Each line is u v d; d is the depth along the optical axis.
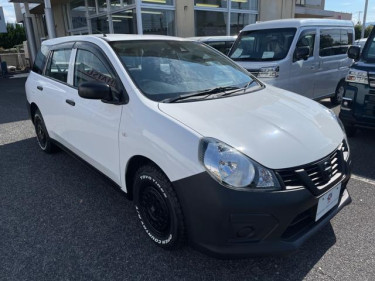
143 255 2.51
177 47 3.40
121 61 2.82
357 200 3.24
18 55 22.30
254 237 2.06
